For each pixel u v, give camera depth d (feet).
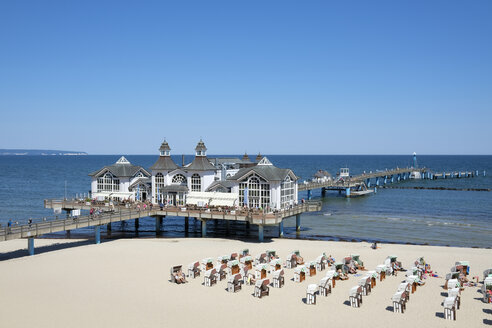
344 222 226.58
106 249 146.00
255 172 184.55
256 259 132.46
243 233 197.88
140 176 236.43
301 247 153.17
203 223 183.11
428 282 109.60
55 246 159.22
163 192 211.00
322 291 98.37
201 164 208.95
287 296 97.71
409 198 336.29
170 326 80.43
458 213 257.34
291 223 224.12
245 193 188.96
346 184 348.59
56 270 118.21
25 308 88.74
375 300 95.66
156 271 117.50
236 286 100.63
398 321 83.87
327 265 124.57
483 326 81.61
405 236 189.57
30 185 425.69
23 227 138.41
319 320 84.02
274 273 104.32
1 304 90.89
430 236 189.67
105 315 85.35
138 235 193.47
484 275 110.01
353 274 116.26
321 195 360.07
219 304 92.22
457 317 86.02
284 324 81.92
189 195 198.90
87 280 108.78
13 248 153.99
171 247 150.61
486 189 390.21
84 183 451.94
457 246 170.09
